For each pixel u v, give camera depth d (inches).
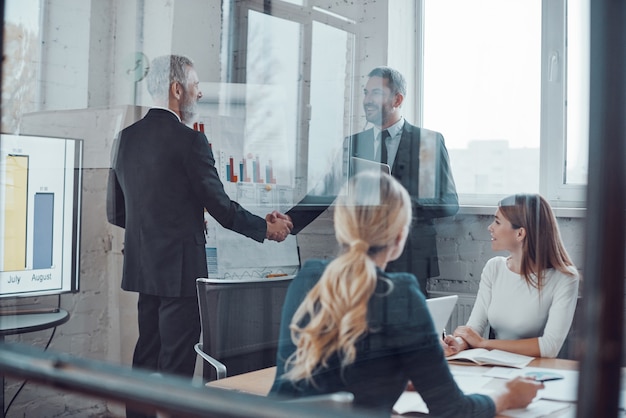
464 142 72.1
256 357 71.3
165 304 94.7
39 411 80.1
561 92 67.6
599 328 23.0
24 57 89.7
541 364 54.4
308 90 114.8
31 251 84.4
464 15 78.1
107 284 98.6
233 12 127.4
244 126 117.8
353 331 44.5
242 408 23.5
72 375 28.7
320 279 46.4
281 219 95.9
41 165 85.2
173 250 95.8
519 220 62.1
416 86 78.9
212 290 74.0
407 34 89.3
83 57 102.5
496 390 47.1
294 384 44.8
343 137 110.7
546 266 60.9
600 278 23.1
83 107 100.4
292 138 115.4
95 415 68.7
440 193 66.2
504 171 68.2
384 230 47.5
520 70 71.0
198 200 98.2
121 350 96.6
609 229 23.1
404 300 45.4
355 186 48.6
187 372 90.1
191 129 98.8
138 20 110.3
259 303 72.8
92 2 103.7
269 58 117.6
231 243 102.5
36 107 89.4
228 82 120.0
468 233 63.9
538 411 43.7
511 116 71.0
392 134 75.0
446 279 61.1
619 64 23.2
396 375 44.3
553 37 69.5
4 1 51.1
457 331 61.8
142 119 99.7
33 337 88.6
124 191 98.0
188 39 116.3
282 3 116.0
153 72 106.0
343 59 110.8
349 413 23.2
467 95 74.2
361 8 105.1
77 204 89.4
